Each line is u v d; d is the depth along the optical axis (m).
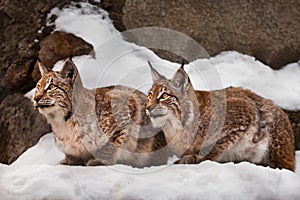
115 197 6.53
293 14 10.25
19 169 7.27
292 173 6.87
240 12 10.17
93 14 10.43
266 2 10.23
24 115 9.55
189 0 10.17
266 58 10.12
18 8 10.45
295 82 9.85
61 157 8.54
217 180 6.74
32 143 9.23
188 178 6.82
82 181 6.80
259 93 9.48
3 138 9.59
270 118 8.05
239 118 7.95
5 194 6.66
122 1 10.40
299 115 9.33
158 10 10.20
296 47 10.20
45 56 9.89
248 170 6.82
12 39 10.32
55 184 6.69
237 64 9.91
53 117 7.68
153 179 6.82
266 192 6.50
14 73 9.98
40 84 7.54
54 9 10.41
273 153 7.93
